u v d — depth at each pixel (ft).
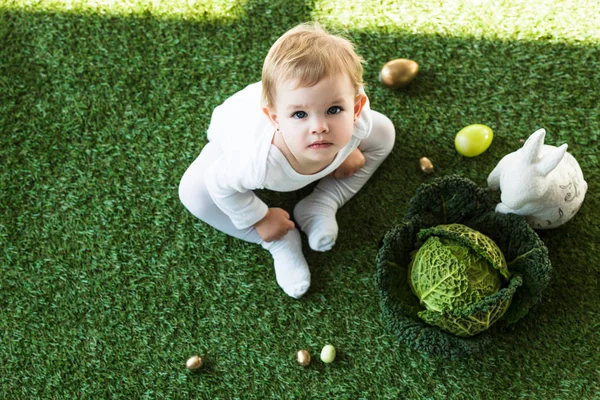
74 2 5.85
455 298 4.22
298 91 3.52
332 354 4.83
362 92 4.03
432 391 4.77
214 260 5.20
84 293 5.16
